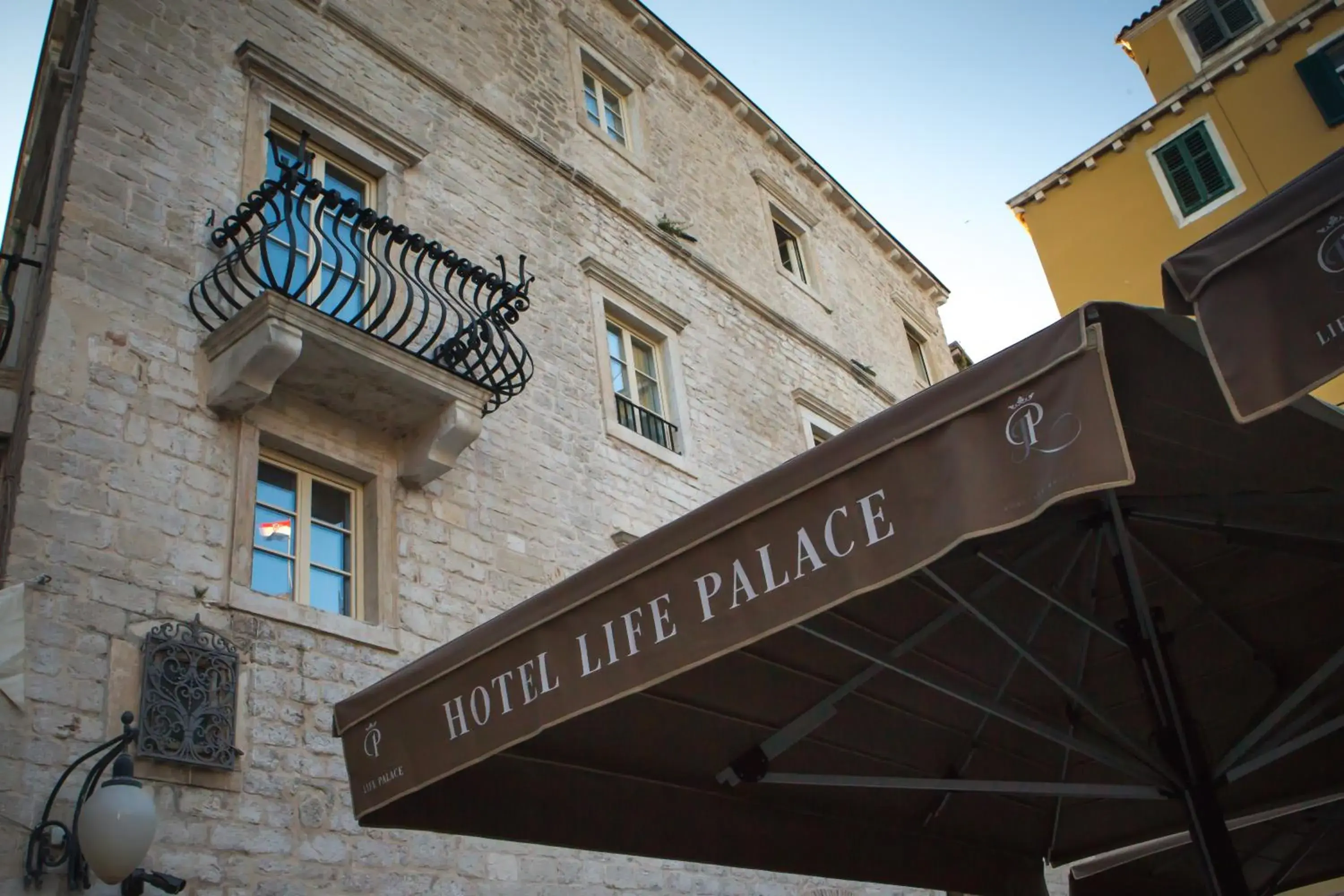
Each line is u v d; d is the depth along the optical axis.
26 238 11.54
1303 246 2.99
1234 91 20.48
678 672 3.74
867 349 18.47
